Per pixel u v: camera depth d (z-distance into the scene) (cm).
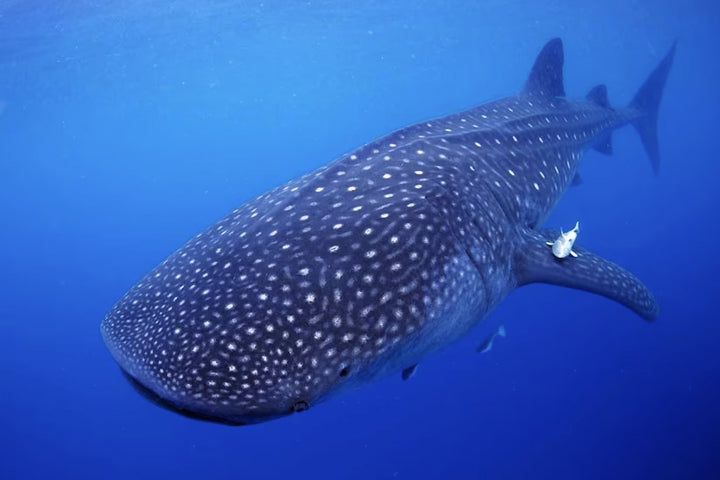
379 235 300
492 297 382
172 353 257
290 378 250
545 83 723
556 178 578
